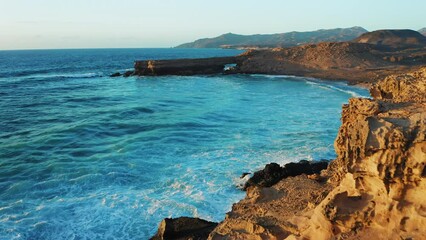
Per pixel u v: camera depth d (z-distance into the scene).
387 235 6.90
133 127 26.78
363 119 7.43
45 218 13.20
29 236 12.09
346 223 7.43
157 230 12.45
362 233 7.21
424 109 8.23
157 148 21.48
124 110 33.16
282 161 18.83
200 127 26.55
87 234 12.30
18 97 43.12
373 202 7.30
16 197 14.97
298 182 13.13
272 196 12.19
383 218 7.05
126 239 12.07
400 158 6.79
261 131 25.14
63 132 25.09
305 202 10.64
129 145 22.05
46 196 15.07
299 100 38.91
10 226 12.62
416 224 6.65
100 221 13.09
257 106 35.03
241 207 11.53
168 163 18.94
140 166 18.45
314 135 23.78
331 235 7.64
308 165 16.98
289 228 8.95
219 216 13.38
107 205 14.25
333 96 41.94
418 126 6.82
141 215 13.51
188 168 18.12
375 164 7.08
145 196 15.00
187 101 38.47
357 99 9.41
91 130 25.80
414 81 10.95
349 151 7.62
